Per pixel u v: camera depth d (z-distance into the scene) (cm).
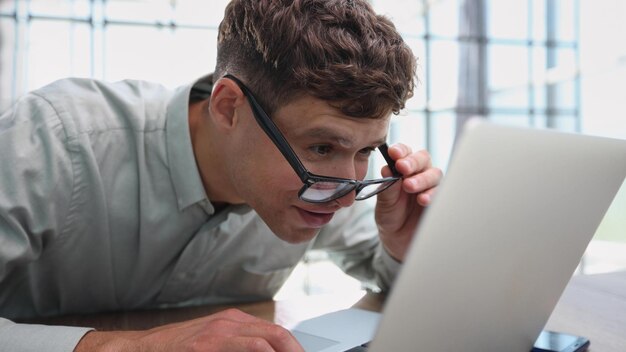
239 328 57
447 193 38
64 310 110
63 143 92
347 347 67
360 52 67
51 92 96
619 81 392
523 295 54
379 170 97
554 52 423
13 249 83
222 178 96
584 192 52
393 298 40
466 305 48
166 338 59
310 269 322
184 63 305
